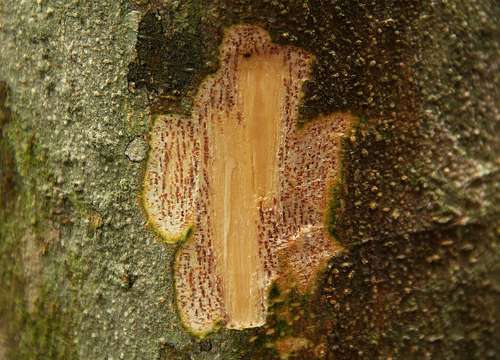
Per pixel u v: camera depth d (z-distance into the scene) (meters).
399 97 0.51
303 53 0.50
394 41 0.51
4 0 0.54
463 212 0.51
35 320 0.55
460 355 0.52
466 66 0.52
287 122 0.51
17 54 0.54
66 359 0.54
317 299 0.51
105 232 0.52
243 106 0.50
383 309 0.51
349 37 0.50
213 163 0.51
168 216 0.51
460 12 0.51
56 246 0.54
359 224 0.51
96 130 0.52
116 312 0.52
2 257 0.56
